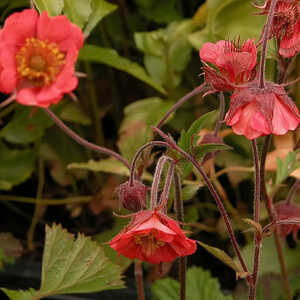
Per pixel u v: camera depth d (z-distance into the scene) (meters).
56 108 0.61
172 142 0.40
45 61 0.37
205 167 0.53
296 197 0.57
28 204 0.68
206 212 0.63
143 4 0.60
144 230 0.36
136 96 0.66
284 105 0.37
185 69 0.61
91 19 0.46
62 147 0.65
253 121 0.36
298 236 0.60
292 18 0.40
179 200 0.43
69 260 0.45
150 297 0.56
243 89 0.37
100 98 0.65
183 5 0.65
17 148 0.68
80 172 0.65
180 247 0.38
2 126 0.64
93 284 0.45
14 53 0.37
